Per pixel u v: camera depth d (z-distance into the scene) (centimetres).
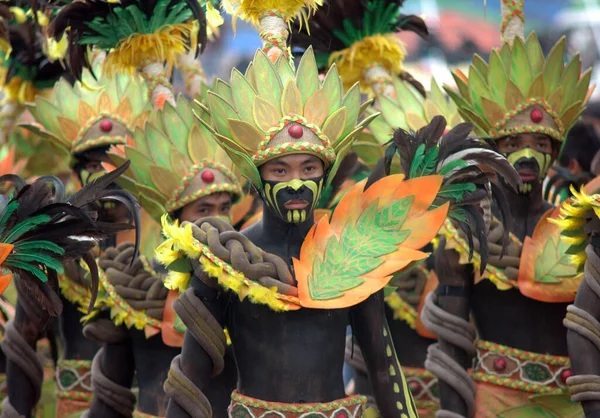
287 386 1035
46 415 1741
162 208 1371
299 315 1039
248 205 1508
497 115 1355
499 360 1312
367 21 1599
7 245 975
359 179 1622
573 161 1770
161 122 1373
